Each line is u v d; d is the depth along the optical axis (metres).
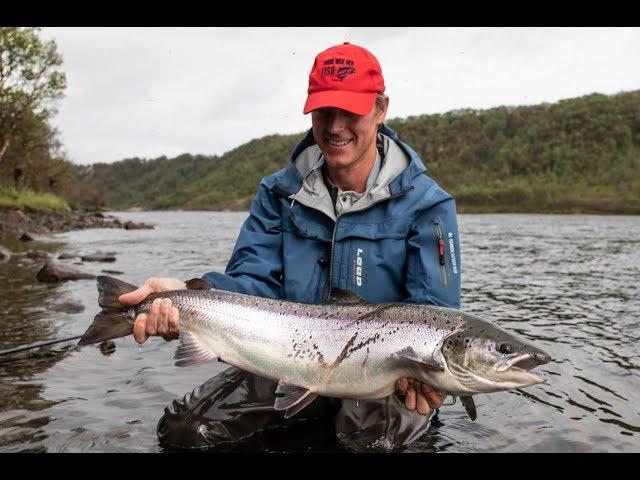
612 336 2.04
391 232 1.29
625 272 3.75
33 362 1.70
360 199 1.31
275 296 1.38
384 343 1.10
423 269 1.26
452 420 1.31
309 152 1.41
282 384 1.17
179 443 1.17
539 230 8.83
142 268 3.99
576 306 2.61
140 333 1.21
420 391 1.11
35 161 16.64
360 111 1.21
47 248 5.65
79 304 2.49
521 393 1.48
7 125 12.79
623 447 1.18
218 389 1.26
